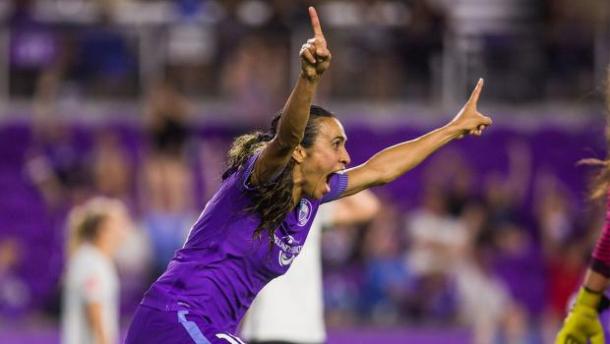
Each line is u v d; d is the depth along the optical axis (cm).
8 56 3522
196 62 3500
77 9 3556
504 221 3195
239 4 3497
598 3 3603
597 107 3525
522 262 3170
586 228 3089
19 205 3372
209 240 1185
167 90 3238
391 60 3522
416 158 1308
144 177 3272
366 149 3525
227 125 3459
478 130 1329
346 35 3509
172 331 1174
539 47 3534
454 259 3003
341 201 1738
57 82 3516
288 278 1708
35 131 3447
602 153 3453
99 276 1973
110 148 3334
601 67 3522
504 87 3547
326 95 3519
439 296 2961
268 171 1139
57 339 2819
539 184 3497
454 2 3838
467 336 2855
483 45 3516
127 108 3538
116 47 3522
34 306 3177
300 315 1708
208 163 3338
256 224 1175
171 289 1188
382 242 2995
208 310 1183
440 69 3519
